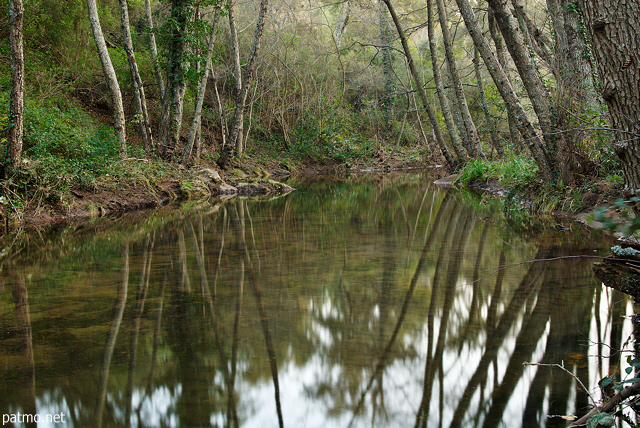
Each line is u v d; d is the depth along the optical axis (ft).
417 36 97.60
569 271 15.58
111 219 28.91
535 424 7.49
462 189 44.73
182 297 14.01
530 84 26.27
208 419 7.97
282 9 77.82
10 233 24.08
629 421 7.06
